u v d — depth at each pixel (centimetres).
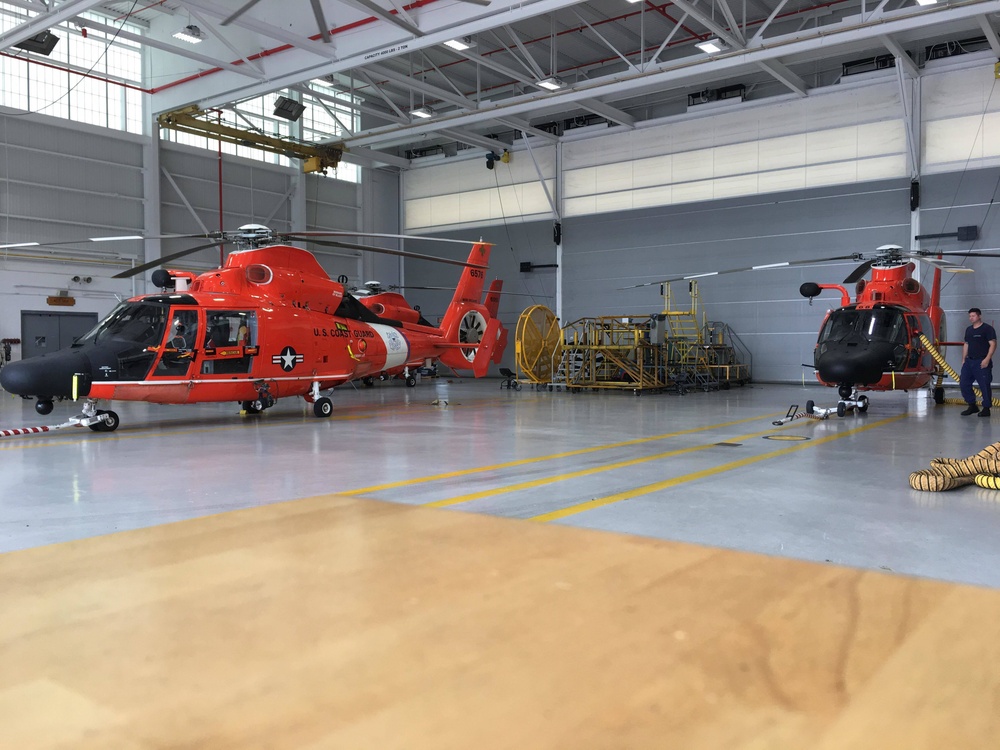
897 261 1335
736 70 2109
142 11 2155
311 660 245
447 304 3019
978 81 1978
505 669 238
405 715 208
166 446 855
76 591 317
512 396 1802
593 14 2038
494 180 2872
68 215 2158
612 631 269
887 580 335
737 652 251
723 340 2367
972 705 213
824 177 2209
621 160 2569
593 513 487
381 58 1667
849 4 1955
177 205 2420
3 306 2039
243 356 1089
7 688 226
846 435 955
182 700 218
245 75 1884
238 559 367
